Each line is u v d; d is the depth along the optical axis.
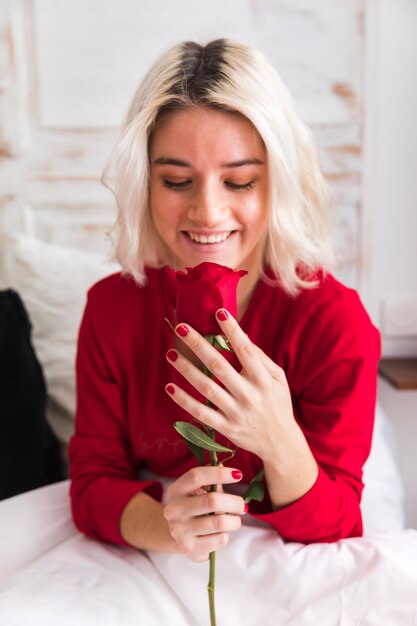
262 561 0.93
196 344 0.74
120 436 1.18
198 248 0.96
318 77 1.74
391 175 1.79
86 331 1.17
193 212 0.93
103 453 1.15
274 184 0.95
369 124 1.76
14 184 1.81
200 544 0.80
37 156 1.79
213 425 0.79
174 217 0.95
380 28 1.72
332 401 1.03
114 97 1.77
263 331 1.07
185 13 1.72
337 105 1.76
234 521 0.81
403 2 1.71
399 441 1.56
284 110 0.95
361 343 1.03
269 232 1.02
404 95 1.75
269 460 0.85
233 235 0.97
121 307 1.13
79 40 1.74
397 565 0.90
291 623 0.89
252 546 0.96
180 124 0.91
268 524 1.04
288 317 1.06
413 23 1.72
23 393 1.40
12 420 1.38
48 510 1.17
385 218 1.82
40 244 1.71
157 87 0.92
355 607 0.88
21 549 1.09
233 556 0.94
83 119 1.78
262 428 0.80
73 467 1.16
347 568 0.91
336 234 1.82
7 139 1.78
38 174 1.80
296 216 0.99
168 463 1.17
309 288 1.05
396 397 1.76
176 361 0.78
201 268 0.71
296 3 1.71
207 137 0.90
